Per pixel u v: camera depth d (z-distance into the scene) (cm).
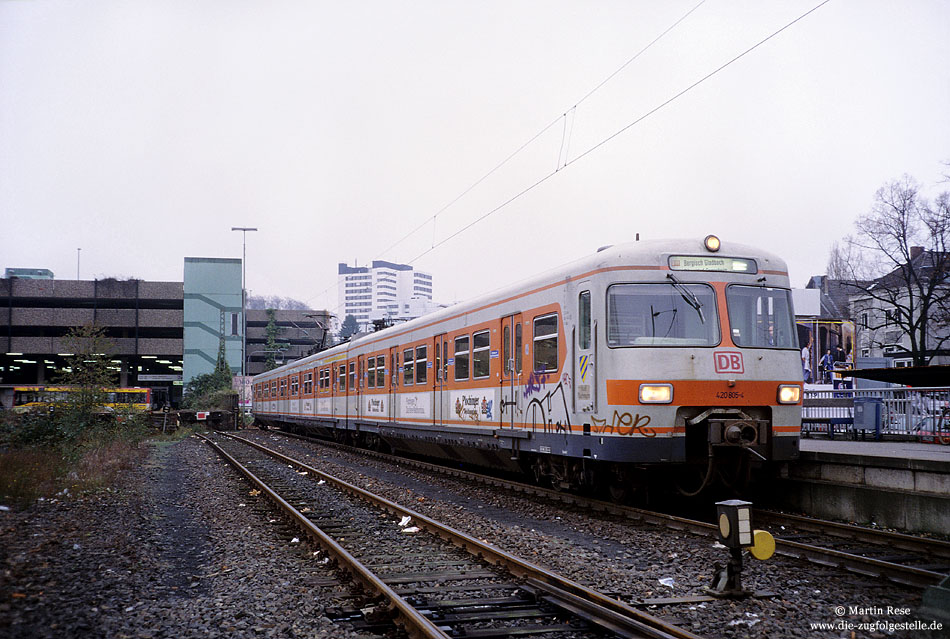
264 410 4559
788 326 1129
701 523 975
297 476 1770
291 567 811
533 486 1403
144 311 7056
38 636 575
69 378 2212
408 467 1970
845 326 3462
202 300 6981
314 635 587
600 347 1094
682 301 1088
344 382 2670
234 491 1503
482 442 1533
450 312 1714
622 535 971
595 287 1116
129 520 1112
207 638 580
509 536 970
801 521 1003
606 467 1188
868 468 1052
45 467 1460
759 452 1086
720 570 689
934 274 3641
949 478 935
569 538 977
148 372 8175
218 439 3406
